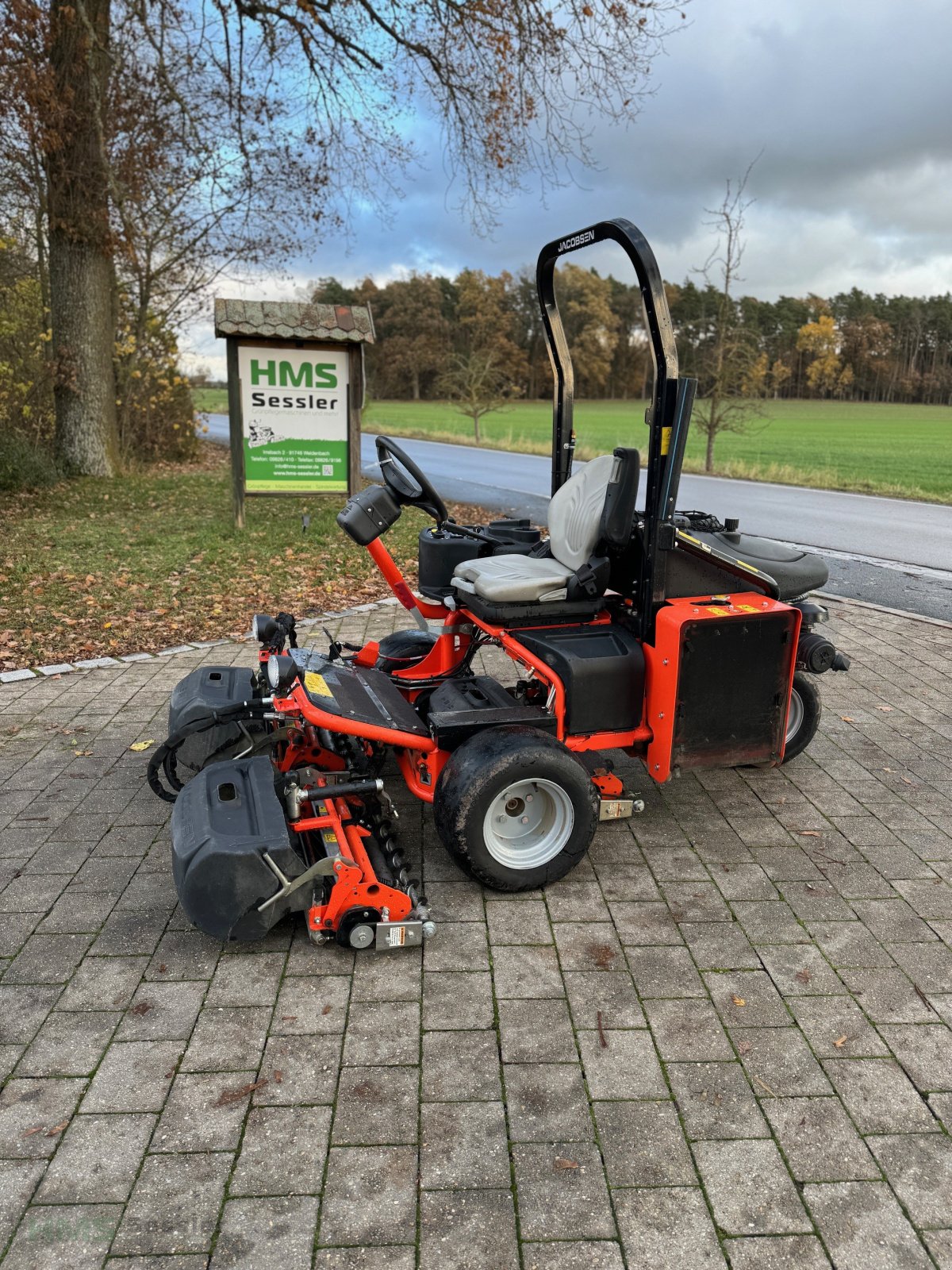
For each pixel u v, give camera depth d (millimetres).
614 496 3645
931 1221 2113
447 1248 2035
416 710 4121
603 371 32094
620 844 3867
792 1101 2465
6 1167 2240
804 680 4477
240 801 3180
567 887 3529
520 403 67500
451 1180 2211
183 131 15047
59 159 14000
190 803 3141
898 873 3631
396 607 7719
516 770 3270
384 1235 2064
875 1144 2330
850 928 3260
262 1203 2146
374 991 2898
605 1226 2094
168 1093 2477
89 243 14781
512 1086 2508
